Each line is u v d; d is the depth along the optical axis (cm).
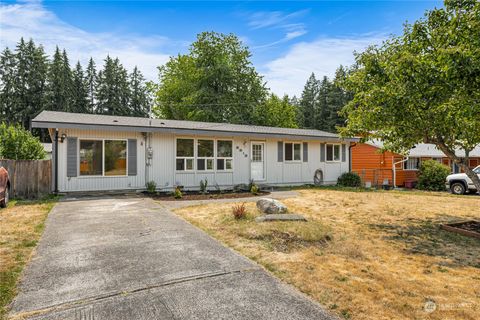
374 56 696
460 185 1471
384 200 1132
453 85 542
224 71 2912
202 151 1326
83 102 4494
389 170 1909
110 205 873
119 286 328
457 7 588
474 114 533
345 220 755
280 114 3375
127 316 268
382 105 654
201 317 267
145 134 1198
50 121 988
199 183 1314
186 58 3120
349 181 1683
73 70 4450
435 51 605
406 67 595
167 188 1242
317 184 1648
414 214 855
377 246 536
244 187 1391
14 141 1266
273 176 1516
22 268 378
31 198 1006
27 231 563
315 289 330
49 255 428
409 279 379
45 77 3891
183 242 500
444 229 676
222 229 596
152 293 312
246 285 335
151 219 682
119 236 534
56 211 771
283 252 460
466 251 518
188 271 372
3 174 835
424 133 682
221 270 377
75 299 298
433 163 1811
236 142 1409
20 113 3619
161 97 3203
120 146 1150
